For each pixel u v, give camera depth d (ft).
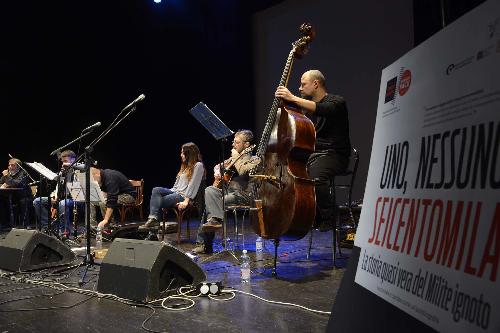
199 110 11.45
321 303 7.91
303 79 11.23
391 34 18.92
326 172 10.71
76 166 13.92
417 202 4.54
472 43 4.00
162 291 8.45
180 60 27.25
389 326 4.61
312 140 9.60
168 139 27.99
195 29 26.71
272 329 6.65
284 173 9.61
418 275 4.30
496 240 3.48
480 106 3.84
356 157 13.17
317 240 15.80
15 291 9.29
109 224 16.28
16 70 25.17
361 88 20.27
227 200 13.56
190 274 8.87
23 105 25.70
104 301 8.38
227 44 26.11
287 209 9.45
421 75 4.74
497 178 3.56
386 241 4.95
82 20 25.50
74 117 26.73
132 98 27.45
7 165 25.80
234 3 25.63
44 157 26.48
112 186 16.25
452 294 3.82
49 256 11.89
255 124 25.45
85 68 26.35
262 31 24.66
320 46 21.90
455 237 3.92
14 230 12.00
